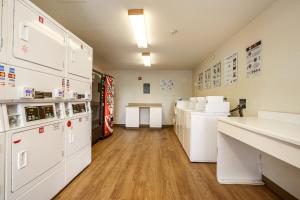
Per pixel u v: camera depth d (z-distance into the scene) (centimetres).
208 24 280
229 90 342
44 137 167
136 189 203
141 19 251
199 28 296
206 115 297
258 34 248
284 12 198
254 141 143
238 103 303
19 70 137
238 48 307
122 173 247
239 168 230
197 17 258
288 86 191
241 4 222
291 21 188
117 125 707
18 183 135
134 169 262
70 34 218
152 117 654
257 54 250
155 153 344
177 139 471
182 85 704
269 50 223
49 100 177
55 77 185
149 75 709
